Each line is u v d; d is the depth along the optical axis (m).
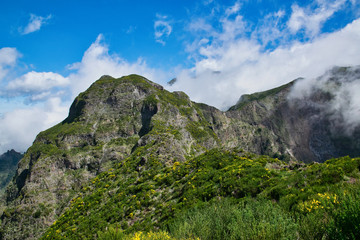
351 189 9.32
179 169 42.88
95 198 47.66
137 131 114.06
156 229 22.56
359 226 6.28
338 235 6.59
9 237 66.19
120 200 40.91
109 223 33.50
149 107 120.56
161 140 72.88
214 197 22.08
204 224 9.92
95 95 131.12
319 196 10.54
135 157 66.31
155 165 54.50
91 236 31.94
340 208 7.66
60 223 43.78
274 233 7.22
